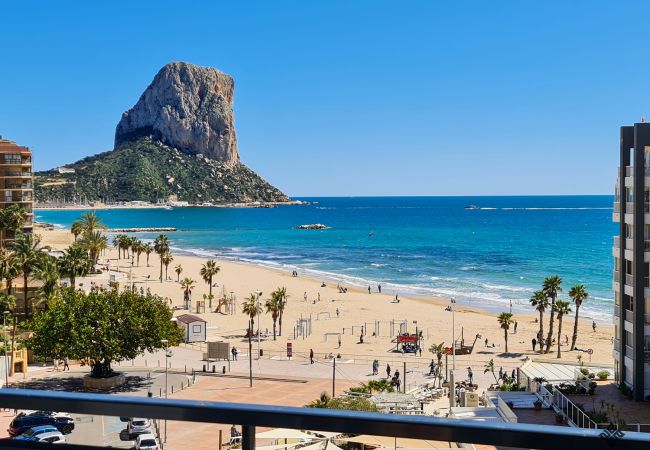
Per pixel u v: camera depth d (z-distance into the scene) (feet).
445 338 303.07
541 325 276.62
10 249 300.61
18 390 16.17
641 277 136.87
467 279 495.00
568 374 156.35
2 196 390.83
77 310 195.52
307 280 499.51
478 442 13.48
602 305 386.11
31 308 257.34
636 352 136.26
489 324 332.60
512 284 467.52
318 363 242.99
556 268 549.54
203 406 15.05
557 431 13.17
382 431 13.96
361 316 358.02
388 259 631.56
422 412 143.54
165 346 203.72
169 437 77.10
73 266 303.27
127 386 198.80
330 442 61.26
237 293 437.99
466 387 200.95
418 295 427.74
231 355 248.11
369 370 233.35
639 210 137.69
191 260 630.74
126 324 195.11
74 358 188.75
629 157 146.30
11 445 15.84
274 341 295.07
